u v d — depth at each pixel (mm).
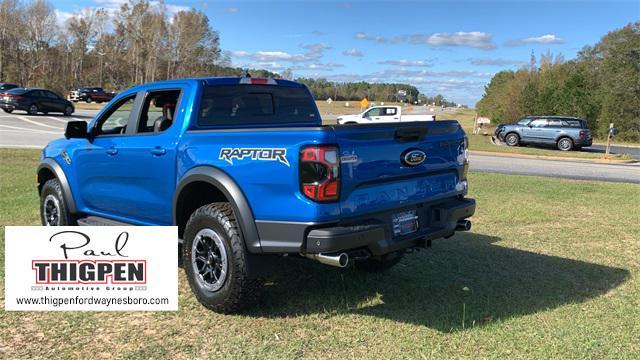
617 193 11148
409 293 4859
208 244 4355
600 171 17172
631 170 17984
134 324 4156
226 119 4941
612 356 3705
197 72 88312
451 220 4633
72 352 3688
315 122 5891
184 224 4785
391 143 4109
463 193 4973
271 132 3930
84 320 4219
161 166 4734
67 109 33000
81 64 92750
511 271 5594
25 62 88250
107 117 5625
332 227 3762
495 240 6902
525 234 7254
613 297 4879
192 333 4004
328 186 3699
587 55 44906
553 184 12281
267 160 3891
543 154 23703
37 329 4055
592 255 6270
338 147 3738
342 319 4270
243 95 5137
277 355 3660
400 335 3986
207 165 4277
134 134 5168
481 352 3734
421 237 4348
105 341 3867
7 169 12055
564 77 42938
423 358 3637
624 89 36469
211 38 88750
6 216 7512
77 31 91312
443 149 4625
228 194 4062
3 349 3721
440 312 4430
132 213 5227
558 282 5273
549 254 6289
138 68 88500
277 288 4914
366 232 3861
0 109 35625
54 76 91000
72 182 5949
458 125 4875
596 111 39156
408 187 4301
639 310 4555
